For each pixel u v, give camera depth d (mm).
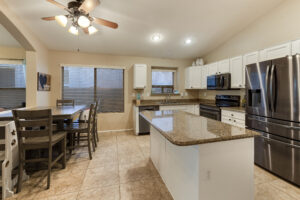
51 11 2328
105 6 2332
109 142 3268
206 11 2576
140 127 3762
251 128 2273
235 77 3090
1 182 1624
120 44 3553
